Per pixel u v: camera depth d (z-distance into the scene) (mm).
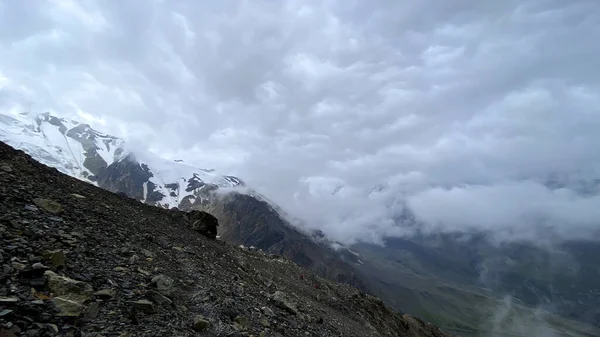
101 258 11734
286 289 29766
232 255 29328
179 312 10570
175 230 25156
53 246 10680
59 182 18969
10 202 12359
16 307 7055
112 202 22062
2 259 8570
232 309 12867
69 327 7242
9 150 19094
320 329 18891
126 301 9422
